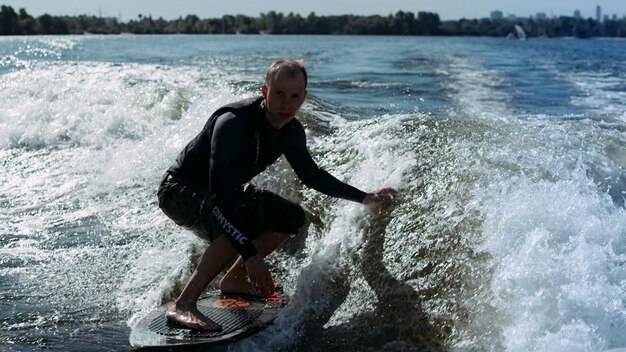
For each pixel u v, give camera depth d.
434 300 3.50
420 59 17.55
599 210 3.61
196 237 4.51
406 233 3.92
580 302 3.07
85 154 6.50
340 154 4.92
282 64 3.38
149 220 5.00
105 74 11.16
